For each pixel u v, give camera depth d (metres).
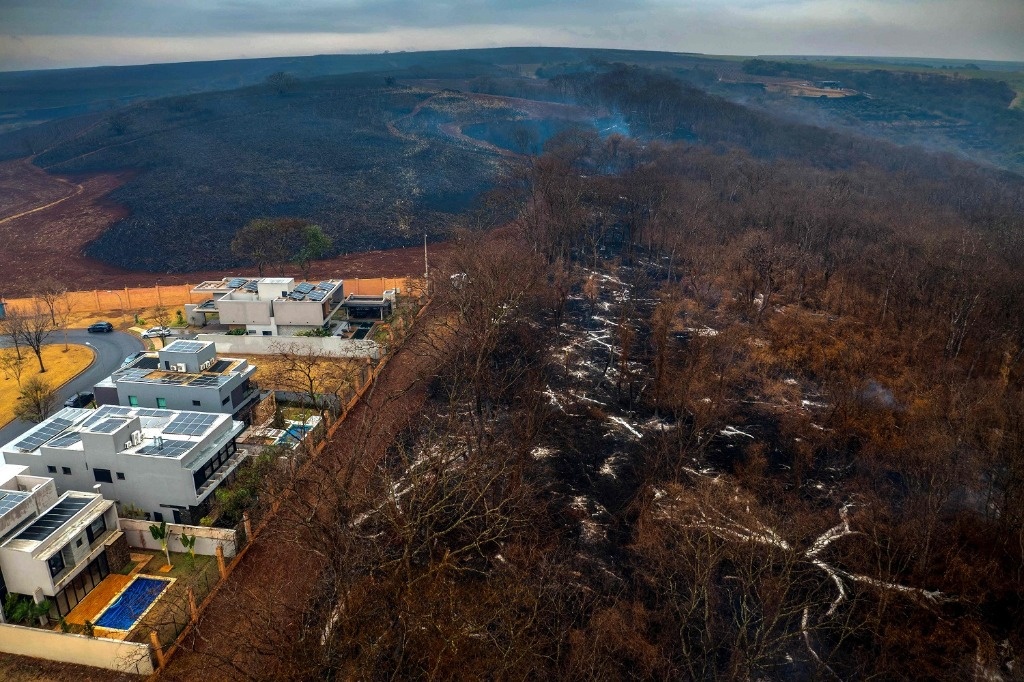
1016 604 55.47
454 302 106.94
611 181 167.00
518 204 166.88
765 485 71.38
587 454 78.44
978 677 49.31
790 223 139.00
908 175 190.00
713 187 166.75
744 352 104.38
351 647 46.72
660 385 89.38
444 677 45.62
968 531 61.84
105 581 58.00
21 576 52.38
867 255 121.81
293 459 68.25
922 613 54.44
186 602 54.91
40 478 59.50
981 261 110.56
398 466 71.94
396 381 96.19
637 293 131.00
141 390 78.12
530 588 54.28
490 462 68.69
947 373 87.50
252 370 84.50
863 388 86.38
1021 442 62.22
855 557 60.38
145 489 64.12
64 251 173.50
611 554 62.22
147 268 163.12
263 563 59.78
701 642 49.03
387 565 53.22
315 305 108.31
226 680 47.81
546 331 113.50
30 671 49.31
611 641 50.91
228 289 121.31
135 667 48.72
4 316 126.56
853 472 74.25
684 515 64.19
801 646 51.84
